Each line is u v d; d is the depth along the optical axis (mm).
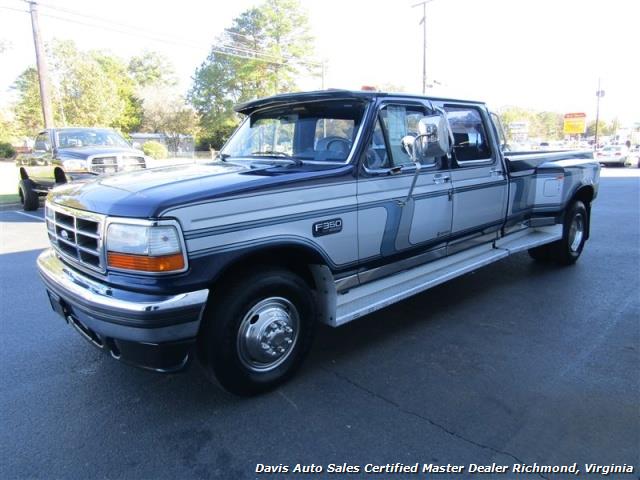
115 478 2668
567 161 6398
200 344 3209
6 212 13031
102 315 2898
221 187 3070
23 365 3953
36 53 18734
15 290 5922
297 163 3887
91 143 12352
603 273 6297
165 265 2803
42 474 2697
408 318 4852
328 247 3609
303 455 2828
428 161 4434
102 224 2959
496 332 4480
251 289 3197
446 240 4793
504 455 2801
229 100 54625
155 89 59844
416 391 3486
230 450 2879
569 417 3146
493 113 5730
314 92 4156
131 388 3590
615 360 3904
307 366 3879
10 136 49531
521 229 6086
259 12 52250
